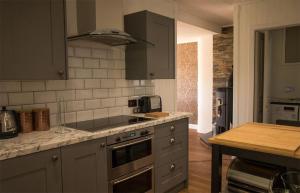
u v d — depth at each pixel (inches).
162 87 138.1
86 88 98.5
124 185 84.7
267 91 162.4
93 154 73.9
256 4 144.3
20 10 67.7
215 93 211.0
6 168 55.2
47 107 86.0
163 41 115.0
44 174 62.3
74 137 69.1
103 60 104.8
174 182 108.3
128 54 112.1
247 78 150.2
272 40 184.9
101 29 87.2
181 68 256.5
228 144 62.4
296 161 53.4
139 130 88.8
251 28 146.7
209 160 156.3
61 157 65.7
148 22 105.2
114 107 110.0
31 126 76.6
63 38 77.1
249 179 61.4
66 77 78.4
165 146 102.3
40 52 72.0
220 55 216.2
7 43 65.5
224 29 212.7
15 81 77.6
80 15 89.0
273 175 60.0
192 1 145.0
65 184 66.9
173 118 104.3
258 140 62.2
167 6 140.8
